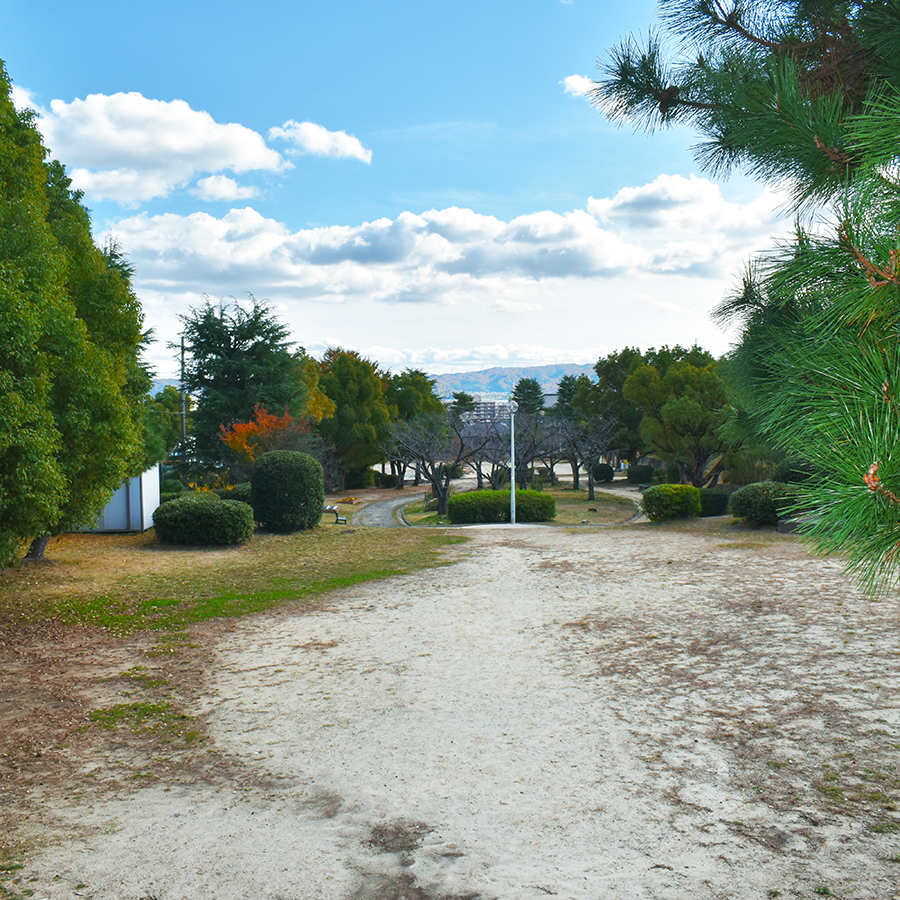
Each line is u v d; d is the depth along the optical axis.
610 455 55.88
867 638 6.11
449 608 8.41
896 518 1.50
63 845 3.20
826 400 1.65
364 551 13.58
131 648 6.89
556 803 3.49
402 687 5.52
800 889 2.63
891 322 1.62
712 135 3.63
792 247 1.84
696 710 4.69
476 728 4.60
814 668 5.39
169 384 44.38
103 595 9.44
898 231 1.58
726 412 3.57
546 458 42.44
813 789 3.45
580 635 6.89
